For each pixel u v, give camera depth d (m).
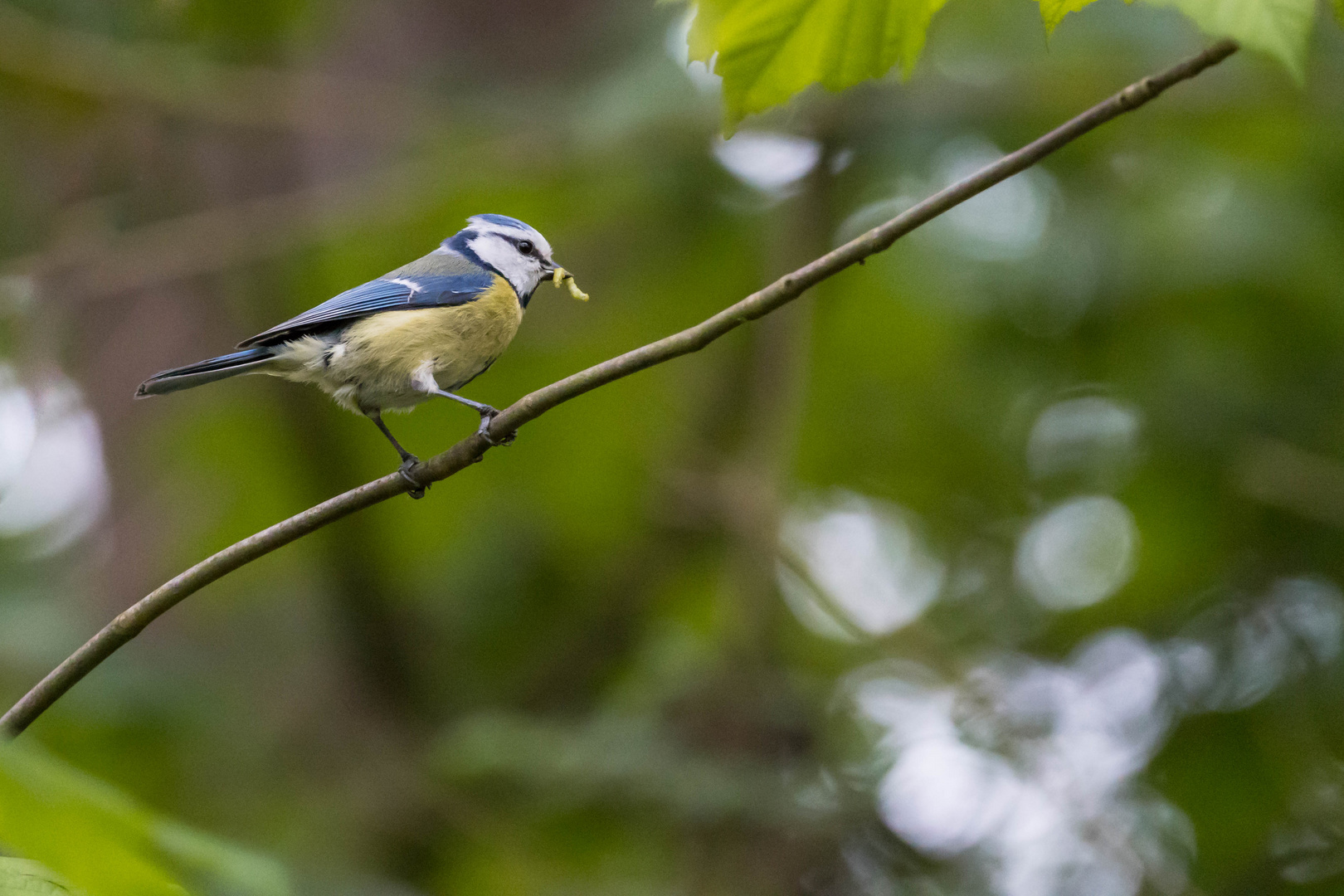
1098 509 13.30
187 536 13.35
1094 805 10.48
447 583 13.88
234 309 13.58
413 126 12.98
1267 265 11.41
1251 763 11.31
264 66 12.93
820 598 11.60
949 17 12.14
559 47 13.80
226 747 11.81
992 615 13.21
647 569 13.28
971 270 12.70
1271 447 11.71
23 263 11.77
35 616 11.95
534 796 10.87
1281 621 11.64
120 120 12.52
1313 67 10.83
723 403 14.03
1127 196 12.47
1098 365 12.84
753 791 10.05
